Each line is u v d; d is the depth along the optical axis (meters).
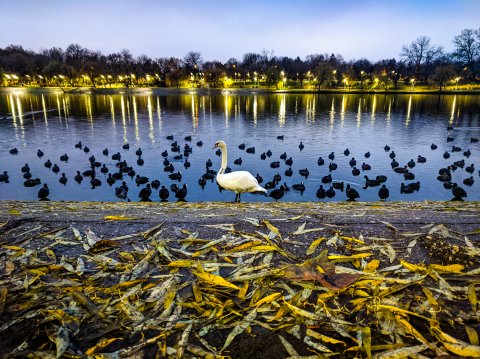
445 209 6.19
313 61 154.88
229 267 3.64
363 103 64.44
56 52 162.12
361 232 4.45
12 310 2.94
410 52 123.06
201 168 20.64
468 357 2.40
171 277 3.44
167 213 5.68
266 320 2.84
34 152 24.66
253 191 11.13
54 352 2.51
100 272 3.54
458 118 43.34
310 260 3.64
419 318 2.81
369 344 2.52
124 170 19.02
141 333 2.71
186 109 54.84
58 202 8.52
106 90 106.12
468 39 108.56
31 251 3.94
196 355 2.48
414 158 23.34
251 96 85.06
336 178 18.58
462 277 3.31
